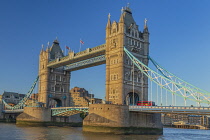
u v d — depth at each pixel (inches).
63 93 5339.6
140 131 3437.5
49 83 5182.1
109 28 3939.5
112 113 3250.5
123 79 3654.0
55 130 3895.2
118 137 2918.3
